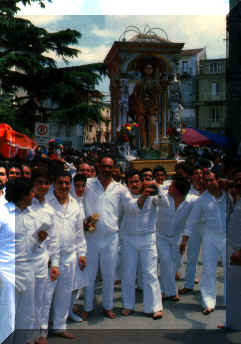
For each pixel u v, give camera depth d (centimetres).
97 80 2150
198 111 3769
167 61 1473
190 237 589
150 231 511
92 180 514
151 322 479
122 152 1405
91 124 2380
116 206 506
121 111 1449
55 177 448
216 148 1908
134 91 1504
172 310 521
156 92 1498
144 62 1548
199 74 3725
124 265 517
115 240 503
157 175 703
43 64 2152
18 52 2039
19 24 1973
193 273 596
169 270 559
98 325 470
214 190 520
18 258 399
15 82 2144
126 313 506
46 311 423
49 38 2073
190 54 3716
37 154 1192
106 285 500
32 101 2144
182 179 551
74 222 454
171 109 1506
